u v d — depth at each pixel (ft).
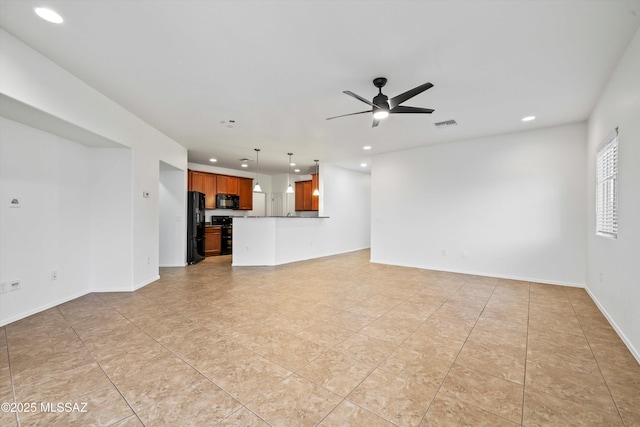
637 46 7.39
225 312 10.71
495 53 8.32
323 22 7.00
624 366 6.97
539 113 13.11
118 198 13.32
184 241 20.38
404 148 19.86
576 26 7.12
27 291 10.25
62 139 11.62
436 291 13.65
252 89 10.75
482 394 5.88
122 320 9.88
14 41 7.68
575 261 14.47
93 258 13.20
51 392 5.90
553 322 9.77
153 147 15.35
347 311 10.85
